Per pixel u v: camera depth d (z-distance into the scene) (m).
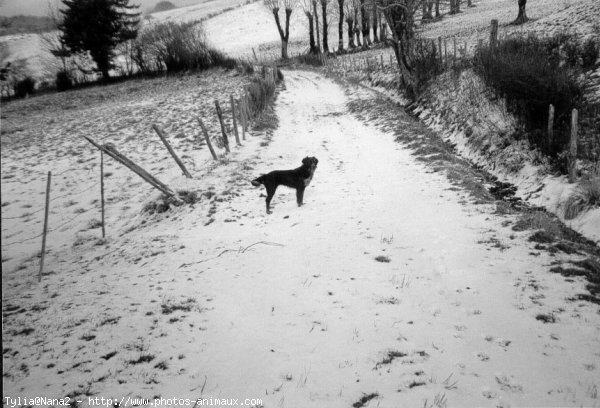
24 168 18.33
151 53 46.12
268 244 8.01
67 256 10.01
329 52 52.75
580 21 20.62
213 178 12.63
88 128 24.66
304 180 9.93
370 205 9.64
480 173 11.77
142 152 17.81
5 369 4.83
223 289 6.35
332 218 9.07
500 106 13.02
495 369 4.04
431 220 8.27
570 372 3.92
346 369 4.23
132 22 48.62
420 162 12.31
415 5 20.69
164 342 5.03
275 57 58.47
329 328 5.02
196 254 8.00
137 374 4.42
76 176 16.38
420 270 6.35
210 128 19.52
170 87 36.19
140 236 10.00
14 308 6.89
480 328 4.76
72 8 45.00
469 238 7.18
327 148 15.39
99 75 51.19
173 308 5.88
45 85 51.44
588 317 4.73
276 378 4.17
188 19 91.50
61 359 4.90
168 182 13.48
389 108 20.05
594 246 7.20
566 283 5.49
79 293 7.05
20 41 76.12
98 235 11.16
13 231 12.40
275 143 16.52
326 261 6.97
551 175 9.81
